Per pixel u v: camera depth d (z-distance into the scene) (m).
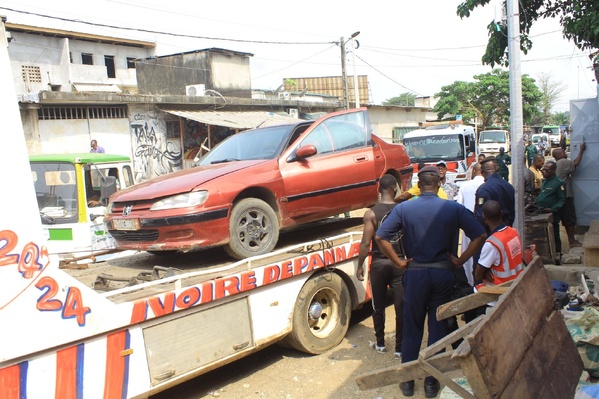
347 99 25.17
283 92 29.28
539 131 68.19
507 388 2.51
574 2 8.18
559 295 5.01
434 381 4.30
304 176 5.66
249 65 27.83
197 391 4.78
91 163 7.23
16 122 3.18
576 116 9.64
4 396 3.13
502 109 45.97
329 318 5.62
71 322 3.41
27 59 28.17
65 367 3.43
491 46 8.42
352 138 6.45
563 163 9.52
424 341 5.49
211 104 20.23
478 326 2.50
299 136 5.89
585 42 8.62
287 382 4.82
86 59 32.62
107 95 16.50
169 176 5.54
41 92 14.83
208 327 4.36
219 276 4.54
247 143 6.11
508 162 14.59
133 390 3.80
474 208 6.28
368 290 6.07
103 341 3.64
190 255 5.71
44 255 3.29
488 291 3.61
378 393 4.48
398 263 4.27
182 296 4.11
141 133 18.09
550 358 3.04
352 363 5.14
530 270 3.29
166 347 4.04
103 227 7.20
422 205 4.24
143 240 5.00
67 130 16.09
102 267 5.40
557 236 8.55
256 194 5.34
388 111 34.94
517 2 7.14
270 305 4.92
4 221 3.11
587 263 6.87
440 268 4.16
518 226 7.31
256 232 5.16
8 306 3.12
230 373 5.13
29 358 3.26
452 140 18.02
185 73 26.47
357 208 6.37
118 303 3.79
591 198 9.70
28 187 3.22
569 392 3.06
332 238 5.66
